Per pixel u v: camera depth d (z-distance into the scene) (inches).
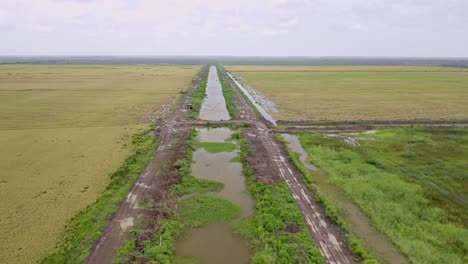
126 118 1900.8
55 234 738.2
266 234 745.0
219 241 733.9
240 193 976.3
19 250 681.6
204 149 1376.7
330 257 667.4
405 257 674.2
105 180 1027.3
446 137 1547.7
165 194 940.6
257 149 1357.0
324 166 1168.8
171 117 1940.2
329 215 821.9
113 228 767.1
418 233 755.4
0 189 962.1
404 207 874.8
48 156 1241.4
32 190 957.2
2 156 1234.0
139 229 761.6
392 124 1824.6
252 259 666.8
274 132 1644.9
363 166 1169.4
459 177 1074.7
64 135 1524.4
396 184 1009.5
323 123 1825.8
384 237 743.1
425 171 1131.3
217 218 828.6
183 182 1038.4
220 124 1793.8
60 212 833.5
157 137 1520.7
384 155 1304.1
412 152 1326.3
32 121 1795.0
